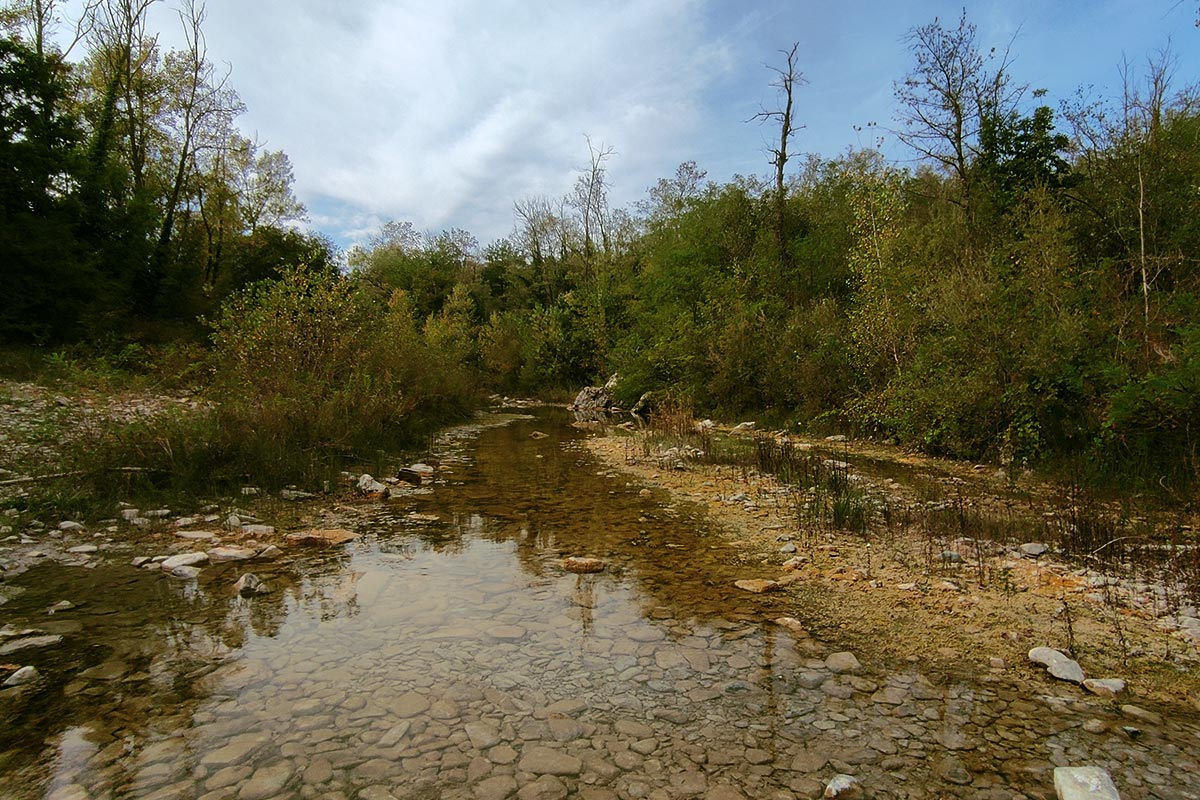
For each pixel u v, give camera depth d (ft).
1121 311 35.01
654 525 24.93
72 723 10.68
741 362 64.18
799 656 13.53
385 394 46.11
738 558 20.65
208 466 28.32
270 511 25.82
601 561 20.10
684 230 92.32
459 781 9.32
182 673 12.51
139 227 72.49
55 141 61.46
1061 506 25.34
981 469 36.76
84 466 25.30
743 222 87.25
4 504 22.18
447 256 197.98
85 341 56.90
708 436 46.85
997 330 35.22
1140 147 41.50
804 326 60.18
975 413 38.09
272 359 39.78
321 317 43.24
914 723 10.95
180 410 32.27
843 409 51.16
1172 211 40.86
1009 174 57.82
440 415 64.64
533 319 120.06
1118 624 14.88
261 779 9.29
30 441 27.73
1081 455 31.78
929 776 9.46
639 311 90.89
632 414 82.07
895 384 44.88
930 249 48.16
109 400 35.58
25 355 49.44
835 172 93.25
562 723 10.93
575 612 15.99
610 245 147.23
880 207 50.37
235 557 19.76
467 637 14.40
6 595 16.37
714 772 9.60
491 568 19.49
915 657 13.51
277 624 14.96
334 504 27.73
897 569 19.36
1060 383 33.63
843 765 9.77
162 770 9.46
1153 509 25.27
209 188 102.01
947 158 64.85
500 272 192.65
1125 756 9.94
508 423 70.18
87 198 68.03
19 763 9.57
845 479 30.45
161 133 90.38
